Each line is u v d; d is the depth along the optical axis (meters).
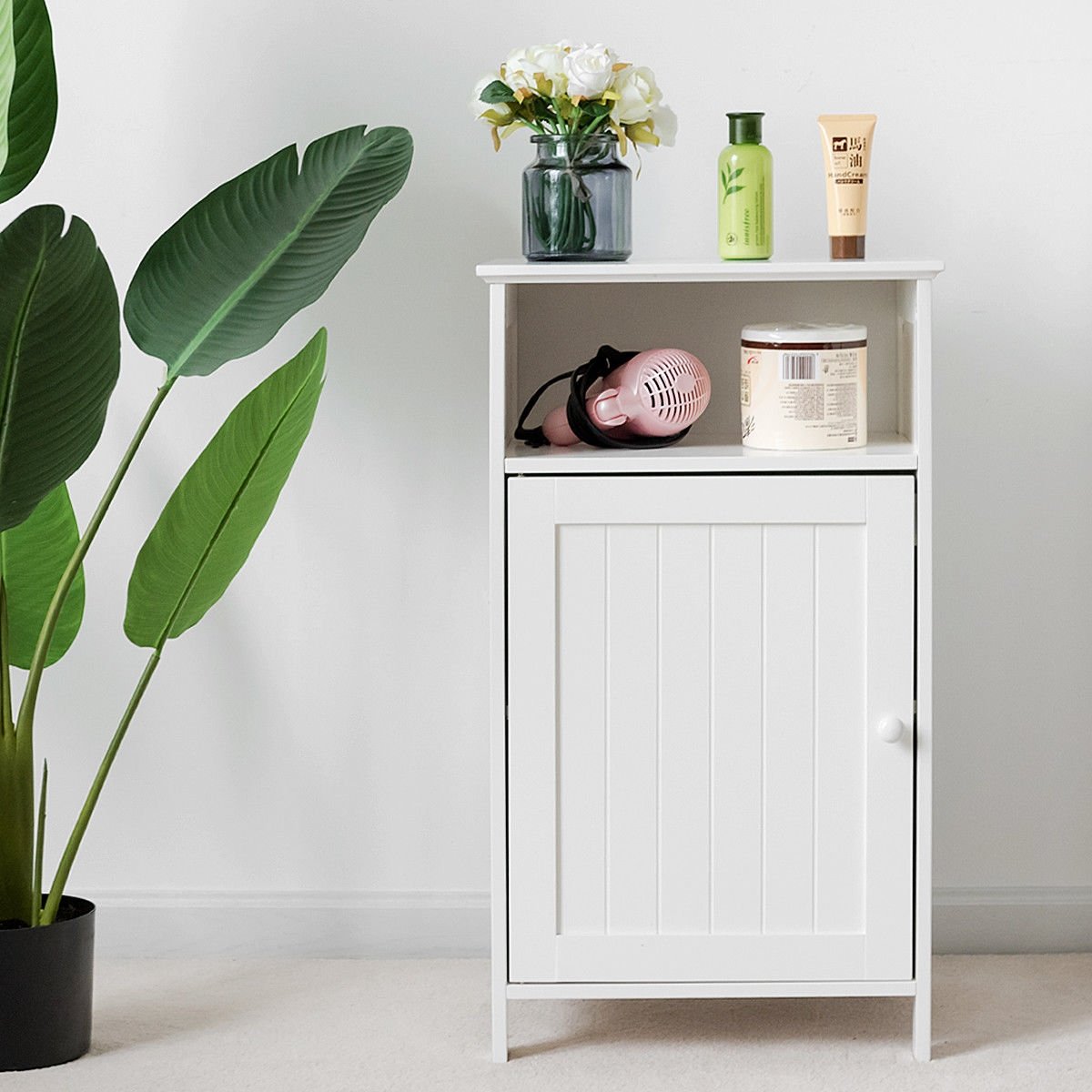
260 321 1.66
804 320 1.90
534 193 1.64
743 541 1.61
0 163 1.61
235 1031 1.76
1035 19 1.86
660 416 1.65
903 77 1.88
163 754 2.00
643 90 1.63
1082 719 1.97
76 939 1.67
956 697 1.97
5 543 1.77
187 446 1.96
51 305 1.40
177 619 1.73
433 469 1.96
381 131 1.68
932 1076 1.62
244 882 2.02
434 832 2.00
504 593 1.62
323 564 1.97
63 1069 1.65
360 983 1.91
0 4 1.60
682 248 1.91
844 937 1.64
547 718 1.63
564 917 1.65
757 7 1.87
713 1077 1.63
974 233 1.90
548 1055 1.69
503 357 1.60
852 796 1.63
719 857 1.64
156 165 1.92
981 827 1.99
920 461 1.59
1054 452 1.93
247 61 1.90
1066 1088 1.59
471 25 1.89
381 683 1.99
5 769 1.66
